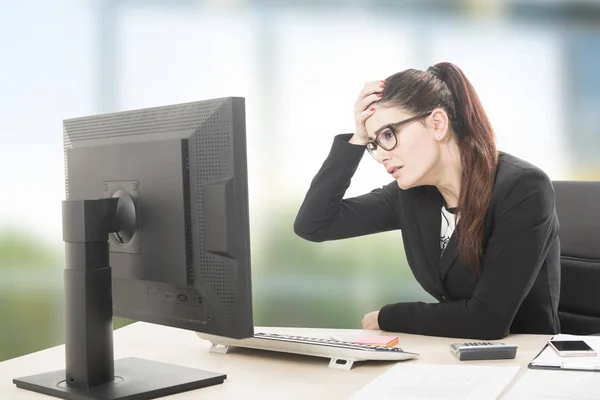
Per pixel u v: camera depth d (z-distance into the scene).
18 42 3.89
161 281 1.33
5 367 1.53
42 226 3.92
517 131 4.01
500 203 1.76
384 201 2.14
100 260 1.30
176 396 1.26
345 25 4.08
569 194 2.09
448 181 1.88
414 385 1.24
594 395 1.14
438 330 1.71
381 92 1.92
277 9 4.09
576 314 2.05
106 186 1.42
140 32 4.05
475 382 1.24
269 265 4.09
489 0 4.00
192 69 4.08
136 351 1.64
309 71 4.10
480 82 4.03
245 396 1.24
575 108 3.99
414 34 4.05
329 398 1.21
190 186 1.28
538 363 1.36
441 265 1.89
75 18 3.97
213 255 1.26
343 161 2.07
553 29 3.98
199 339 1.75
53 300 3.91
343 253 4.07
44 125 3.93
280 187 4.11
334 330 1.84
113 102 4.04
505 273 1.71
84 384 1.28
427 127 1.84
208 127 1.25
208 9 4.07
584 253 2.05
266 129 4.10
